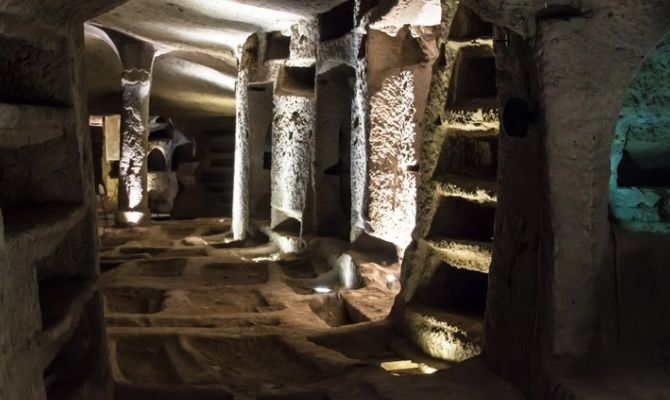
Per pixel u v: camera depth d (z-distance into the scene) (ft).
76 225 9.71
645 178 10.20
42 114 8.04
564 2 8.32
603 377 8.91
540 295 9.26
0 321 5.85
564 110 8.65
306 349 14.11
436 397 10.03
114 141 58.95
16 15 7.30
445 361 13.34
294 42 29.35
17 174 9.09
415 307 14.85
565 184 8.80
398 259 20.95
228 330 15.74
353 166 23.21
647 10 8.13
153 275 25.50
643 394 8.38
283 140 31.17
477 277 15.33
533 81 8.87
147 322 17.04
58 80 8.94
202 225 44.29
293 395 10.87
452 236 14.80
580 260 8.95
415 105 20.04
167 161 61.26
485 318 11.21
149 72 40.63
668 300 9.35
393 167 21.06
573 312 8.97
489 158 14.66
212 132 61.93
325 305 19.43
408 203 20.43
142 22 32.24
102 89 50.62
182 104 54.29
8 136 7.59
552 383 8.98
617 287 9.21
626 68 8.63
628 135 9.61
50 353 7.66
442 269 15.11
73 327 8.88
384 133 21.18
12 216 8.02
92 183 10.02
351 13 24.66
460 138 14.76
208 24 30.81
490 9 8.57
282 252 30.30
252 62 33.55
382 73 21.15
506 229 10.52
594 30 8.39
